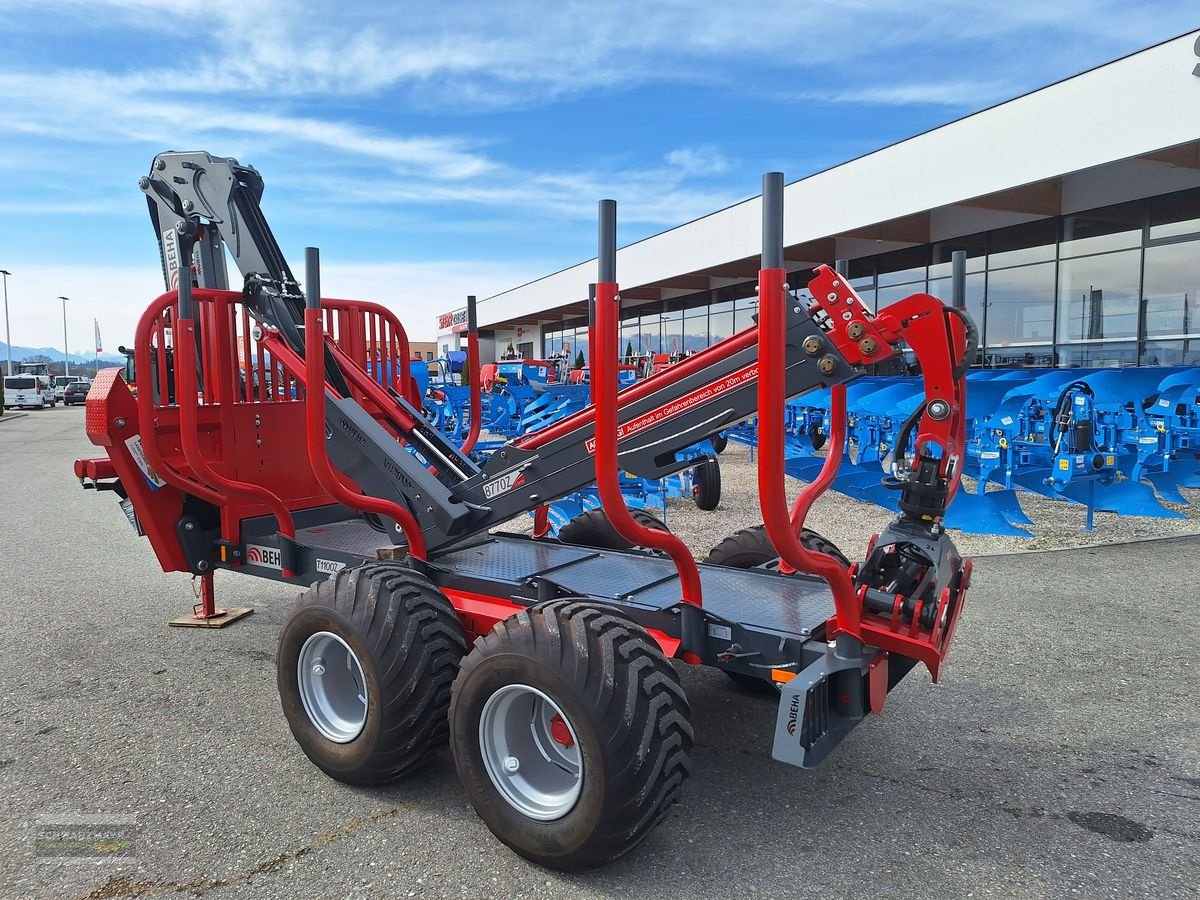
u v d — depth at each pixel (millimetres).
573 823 2502
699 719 3805
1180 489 10203
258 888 2539
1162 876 2586
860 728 3672
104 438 4129
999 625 5031
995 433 8312
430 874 2609
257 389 4793
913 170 15047
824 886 2535
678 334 27094
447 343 47562
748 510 9031
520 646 2588
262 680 4309
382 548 3957
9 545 7801
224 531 4469
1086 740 3545
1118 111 11789
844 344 2777
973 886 2535
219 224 4531
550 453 3434
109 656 4680
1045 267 15367
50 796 3107
